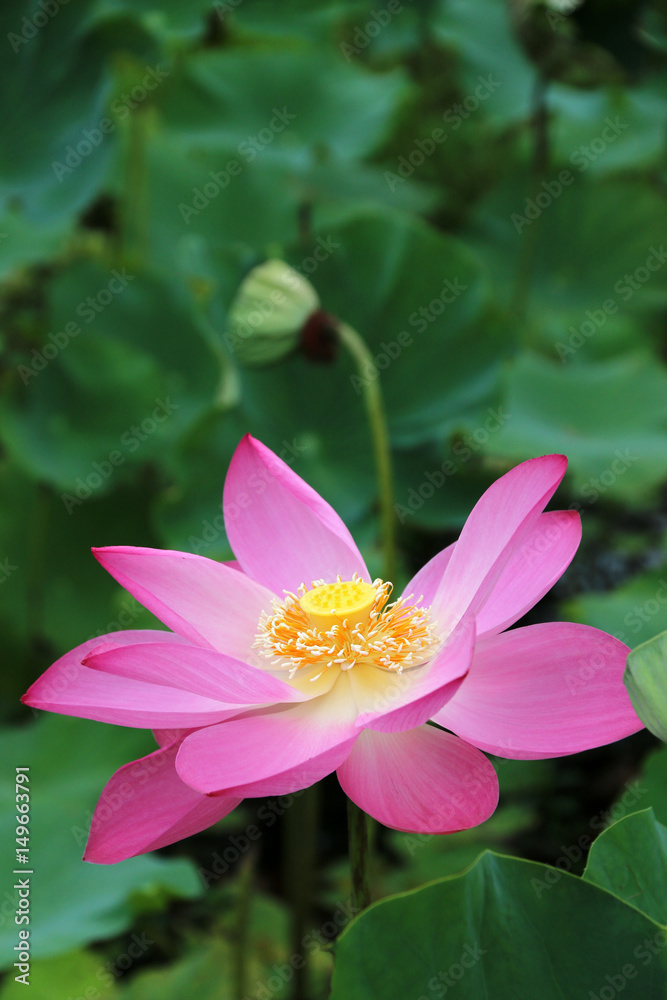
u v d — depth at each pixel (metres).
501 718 1.29
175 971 1.65
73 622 2.21
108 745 1.72
